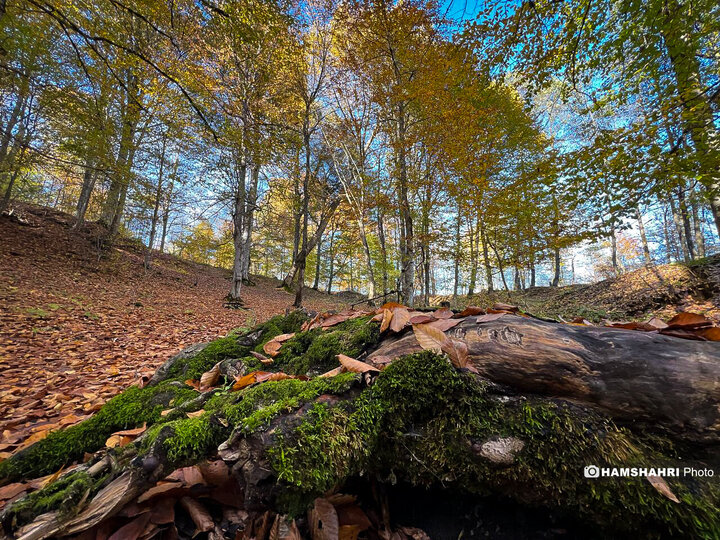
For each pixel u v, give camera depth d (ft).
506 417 3.29
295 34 25.91
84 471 3.25
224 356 6.94
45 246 35.42
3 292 20.48
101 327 18.49
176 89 24.81
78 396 9.06
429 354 3.73
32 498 2.97
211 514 3.31
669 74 12.89
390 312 5.23
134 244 53.16
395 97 24.76
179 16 16.24
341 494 3.47
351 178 36.04
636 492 2.71
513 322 4.07
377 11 23.77
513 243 25.38
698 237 39.86
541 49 13.12
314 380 3.77
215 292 44.04
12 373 10.93
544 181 13.62
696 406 2.90
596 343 3.53
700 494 2.58
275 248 88.74
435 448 3.31
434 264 57.93
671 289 21.80
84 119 22.62
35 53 23.94
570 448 2.99
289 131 32.32
